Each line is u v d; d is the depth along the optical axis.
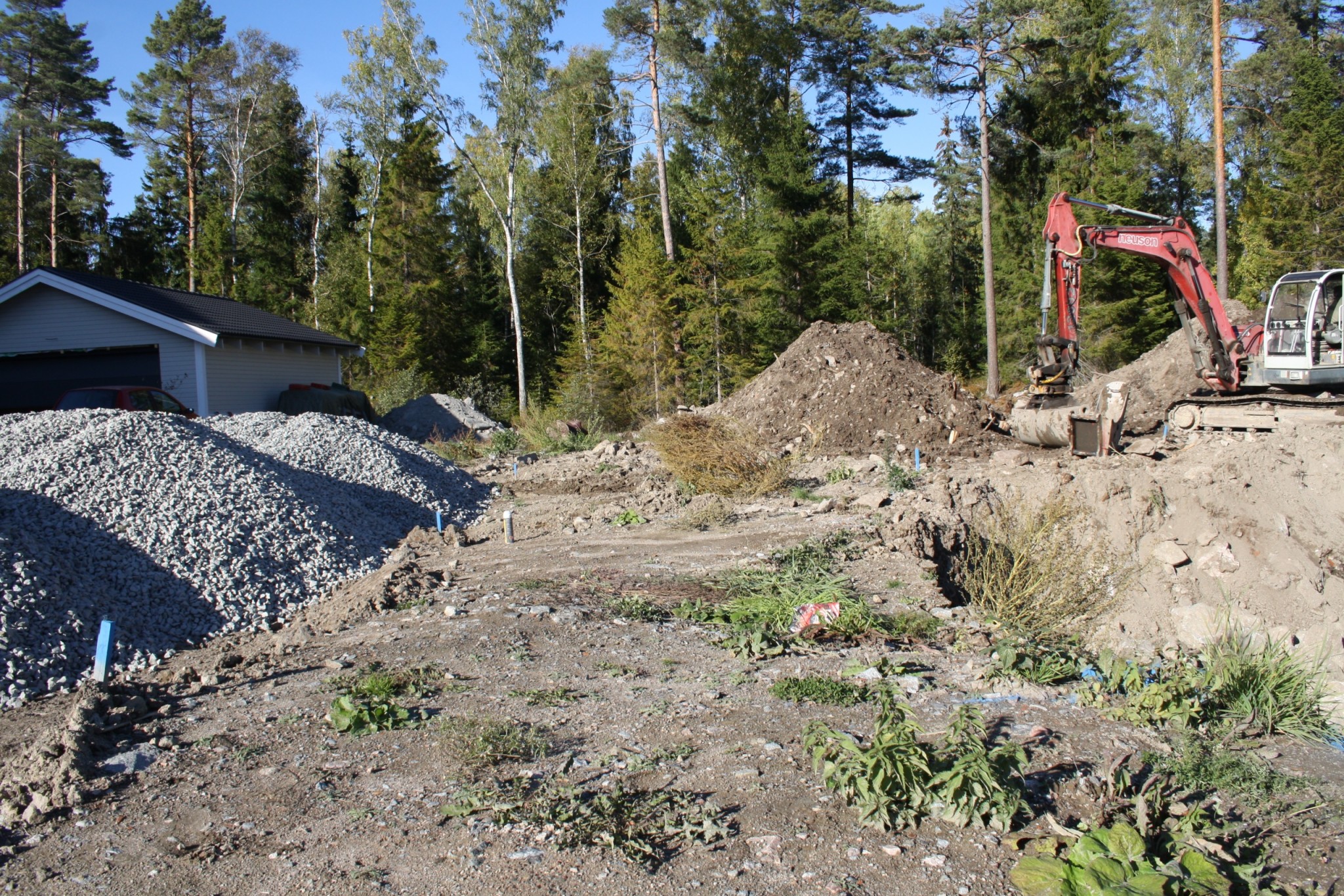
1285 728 5.33
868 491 12.96
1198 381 19.88
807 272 34.56
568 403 29.36
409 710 5.41
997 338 37.75
